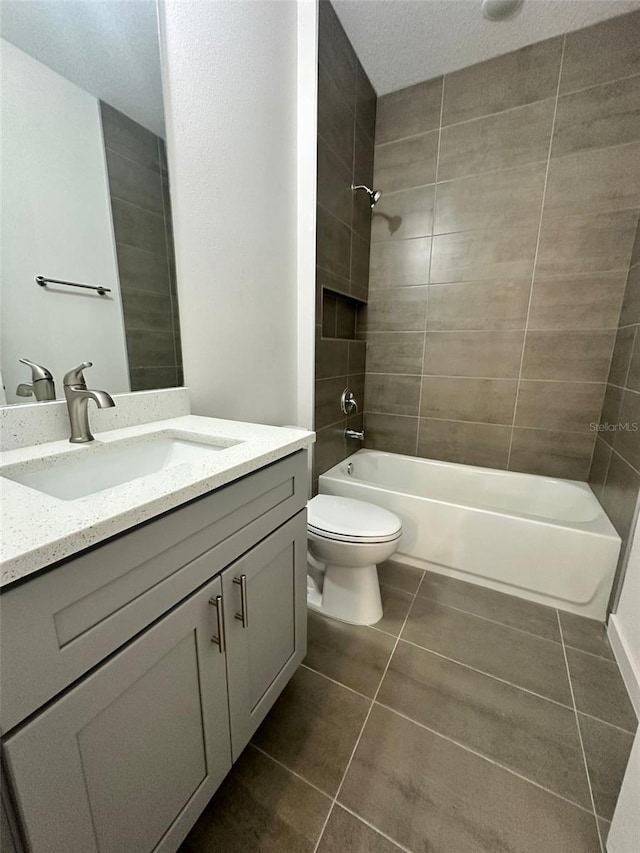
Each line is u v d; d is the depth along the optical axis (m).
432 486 2.32
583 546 1.51
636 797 0.71
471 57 1.84
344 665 1.28
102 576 0.51
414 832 0.83
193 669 0.70
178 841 0.70
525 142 1.85
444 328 2.20
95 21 0.92
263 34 1.39
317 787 0.92
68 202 0.92
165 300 1.18
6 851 0.44
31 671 0.44
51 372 0.92
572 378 1.96
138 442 0.99
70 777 0.50
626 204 1.72
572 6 1.56
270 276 1.59
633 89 1.63
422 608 1.58
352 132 1.92
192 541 0.67
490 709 1.13
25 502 0.55
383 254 2.28
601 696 1.18
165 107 1.09
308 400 1.89
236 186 1.35
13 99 0.80
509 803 0.89
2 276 0.81
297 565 1.05
